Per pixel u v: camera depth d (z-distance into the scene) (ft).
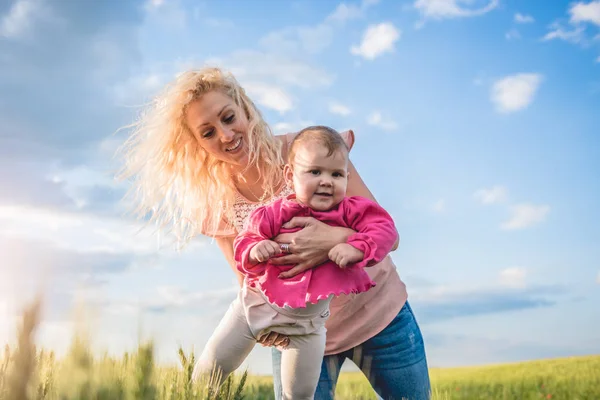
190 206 10.57
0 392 3.11
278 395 9.89
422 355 10.04
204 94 9.11
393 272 10.06
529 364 32.22
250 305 8.32
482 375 30.17
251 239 8.28
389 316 9.60
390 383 9.73
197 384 6.69
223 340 8.49
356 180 9.68
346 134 9.79
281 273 8.12
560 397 25.13
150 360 4.28
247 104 9.48
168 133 9.92
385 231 8.06
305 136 8.32
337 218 8.27
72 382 3.66
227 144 9.21
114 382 3.88
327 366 9.68
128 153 10.67
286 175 8.80
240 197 10.07
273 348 9.91
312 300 7.89
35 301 3.12
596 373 27.71
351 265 7.85
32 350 3.17
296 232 8.03
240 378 7.95
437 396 10.44
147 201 10.74
